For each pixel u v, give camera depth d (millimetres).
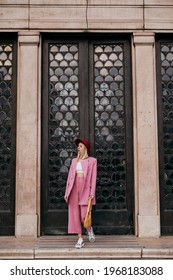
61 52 7578
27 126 7164
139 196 7059
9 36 7512
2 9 7320
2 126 7402
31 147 7129
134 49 7367
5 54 7539
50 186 7340
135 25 7340
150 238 6902
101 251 5945
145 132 7180
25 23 7305
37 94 7254
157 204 7051
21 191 7047
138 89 7254
